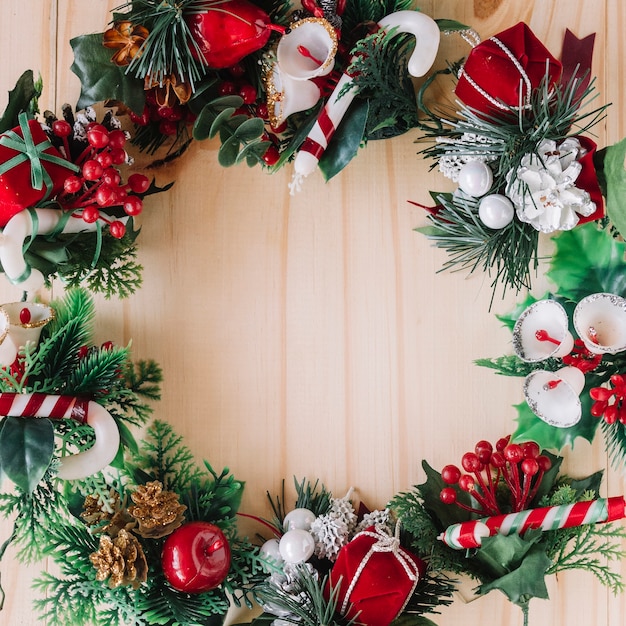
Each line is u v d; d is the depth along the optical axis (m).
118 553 0.90
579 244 1.00
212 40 0.90
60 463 0.93
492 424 1.02
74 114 0.97
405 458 1.03
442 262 1.03
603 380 0.99
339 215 1.04
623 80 1.02
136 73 0.93
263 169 1.04
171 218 1.05
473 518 0.97
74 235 0.96
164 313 1.05
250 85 0.99
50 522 0.94
